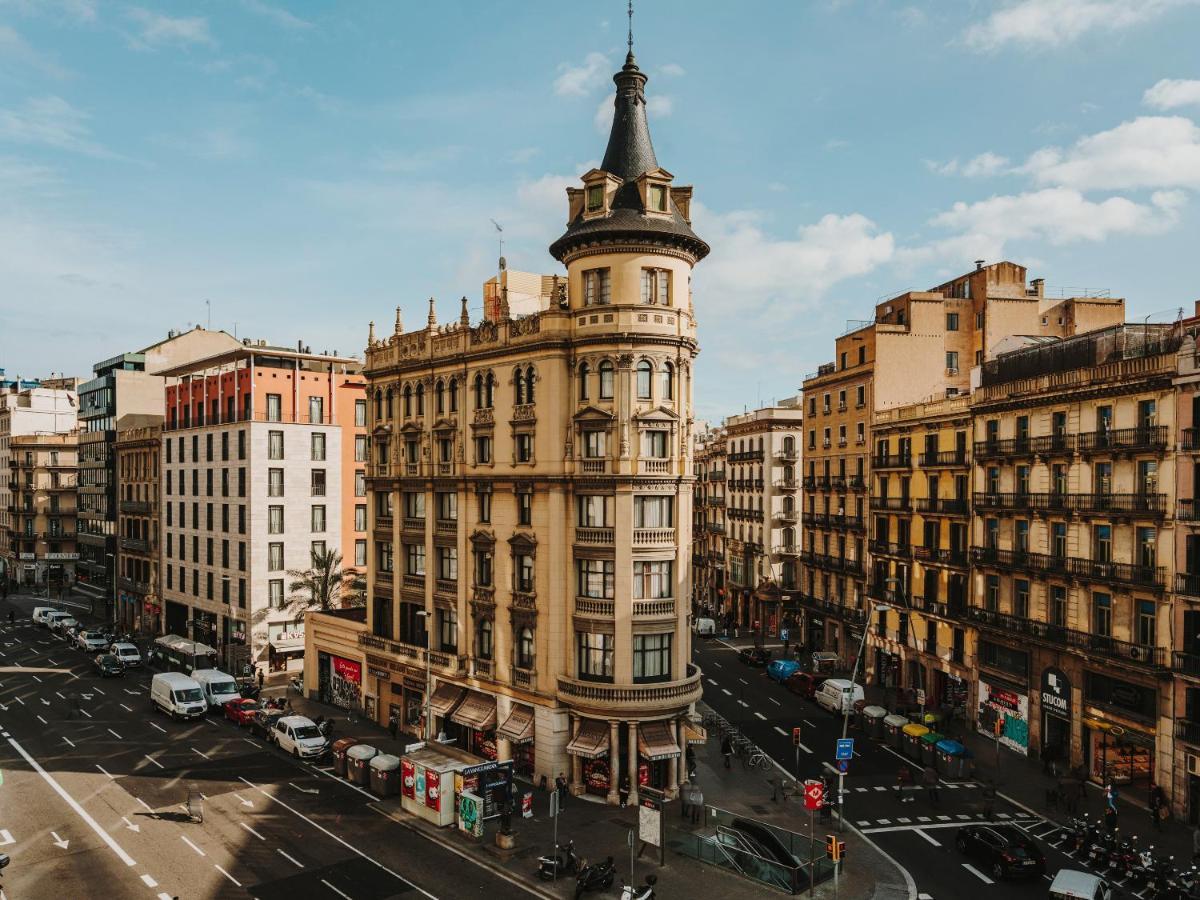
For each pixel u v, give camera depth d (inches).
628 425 1659.7
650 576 1673.2
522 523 1791.3
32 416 5236.2
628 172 1766.7
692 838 1407.5
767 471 3570.4
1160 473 1641.2
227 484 3031.5
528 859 1386.6
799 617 3454.7
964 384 2859.3
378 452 2233.0
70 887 1270.9
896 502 2596.0
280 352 3004.4
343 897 1245.1
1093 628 1793.8
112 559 4042.8
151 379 4111.7
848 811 1625.2
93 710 2354.8
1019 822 1579.7
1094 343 1820.9
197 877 1309.1
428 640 1877.5
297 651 2938.0
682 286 1715.1
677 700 1644.9
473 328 1926.7
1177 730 1579.7
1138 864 1334.9
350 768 1775.3
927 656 2413.9
